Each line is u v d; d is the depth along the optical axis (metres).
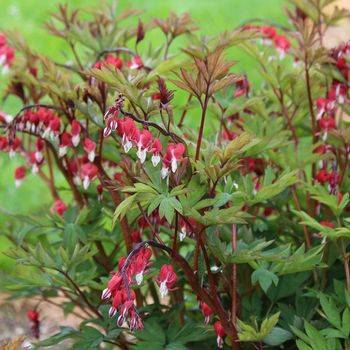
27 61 5.05
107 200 4.84
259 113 4.80
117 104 3.55
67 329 4.37
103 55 5.21
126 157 3.91
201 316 4.69
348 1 11.96
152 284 4.84
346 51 4.54
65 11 5.28
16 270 4.98
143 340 4.30
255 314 4.31
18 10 12.53
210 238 3.87
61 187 5.20
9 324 6.27
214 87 3.68
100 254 4.76
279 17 12.23
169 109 3.77
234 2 12.76
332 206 4.08
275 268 3.93
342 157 4.83
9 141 4.38
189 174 3.79
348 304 3.98
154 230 3.89
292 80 4.68
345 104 4.70
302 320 4.22
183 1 12.95
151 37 11.46
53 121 4.29
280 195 4.69
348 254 4.12
